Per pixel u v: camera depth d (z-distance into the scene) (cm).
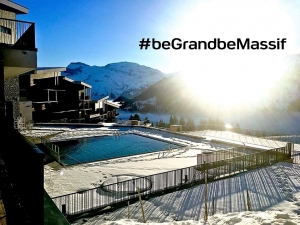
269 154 1264
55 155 1466
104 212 733
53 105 3616
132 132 2452
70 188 958
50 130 2411
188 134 2281
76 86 3847
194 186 927
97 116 4356
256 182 967
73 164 1327
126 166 1289
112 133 2372
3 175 426
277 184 944
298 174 1072
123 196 842
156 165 1312
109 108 5262
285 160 1303
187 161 1404
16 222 291
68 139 2023
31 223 268
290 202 778
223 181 977
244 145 1739
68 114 3781
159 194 856
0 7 1625
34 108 3319
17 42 870
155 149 1773
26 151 300
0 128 515
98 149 1761
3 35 1284
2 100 783
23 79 3331
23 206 311
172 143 1972
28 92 3341
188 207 749
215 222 550
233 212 668
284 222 479
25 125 2439
